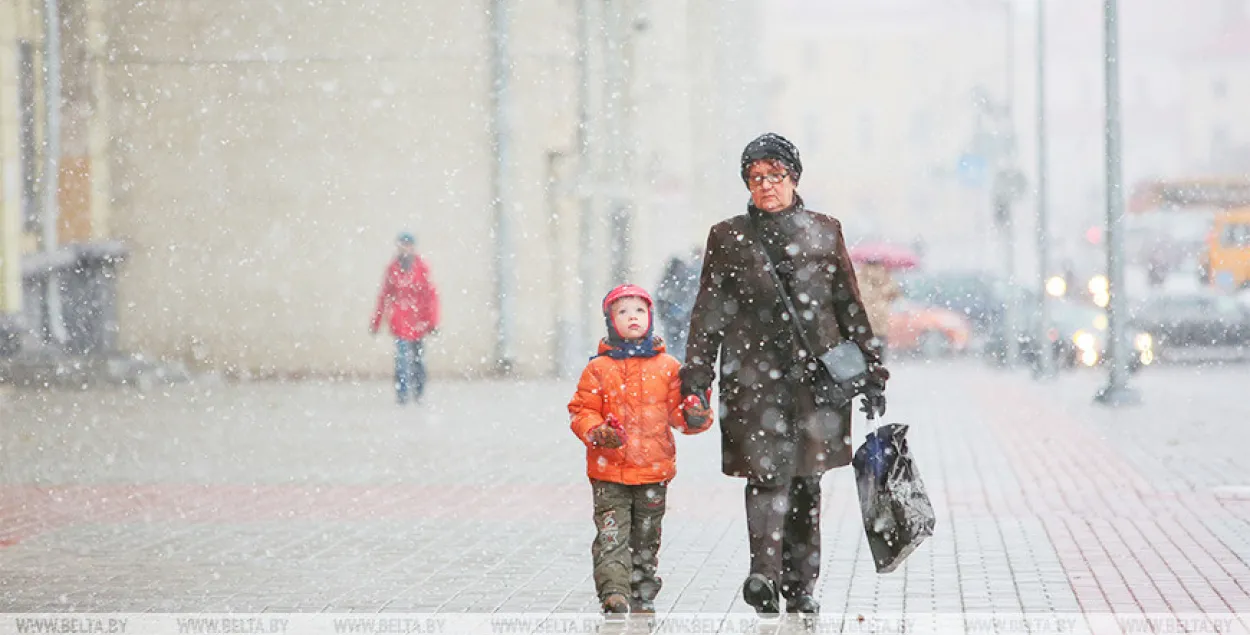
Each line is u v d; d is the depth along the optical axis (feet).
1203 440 166.30
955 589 82.02
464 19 298.15
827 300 72.23
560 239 300.81
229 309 295.28
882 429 72.33
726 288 72.69
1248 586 82.48
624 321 74.23
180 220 294.87
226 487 128.67
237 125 296.30
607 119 307.17
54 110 251.80
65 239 282.77
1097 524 105.70
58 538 101.50
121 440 169.07
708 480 131.75
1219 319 329.52
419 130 297.74
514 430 182.50
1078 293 419.74
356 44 296.92
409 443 166.91
